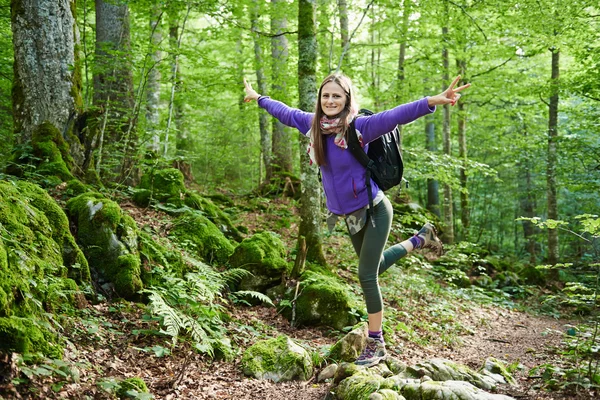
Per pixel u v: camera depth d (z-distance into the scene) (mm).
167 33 12102
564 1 8469
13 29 6781
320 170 3211
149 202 6812
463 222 14359
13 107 6805
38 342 2838
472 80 12375
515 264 12859
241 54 14062
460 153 14016
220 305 4586
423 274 8734
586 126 11617
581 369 3553
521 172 17391
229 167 14688
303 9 6676
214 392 3236
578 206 17031
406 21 10625
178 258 5289
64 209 4902
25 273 3291
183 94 10445
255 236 6184
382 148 3104
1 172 6250
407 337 5352
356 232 3207
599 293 4656
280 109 3361
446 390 2900
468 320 7254
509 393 3326
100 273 4535
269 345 3895
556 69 11992
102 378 2936
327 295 5297
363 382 3105
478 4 8938
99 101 7719
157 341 3816
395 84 12547
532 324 7848
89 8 10453
